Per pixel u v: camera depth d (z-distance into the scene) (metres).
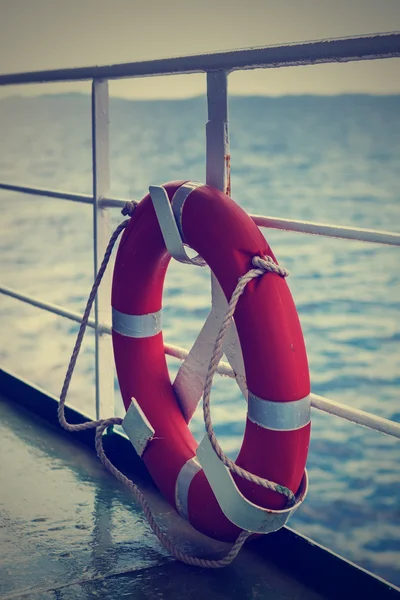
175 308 17.70
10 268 21.53
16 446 3.00
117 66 2.53
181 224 2.03
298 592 2.03
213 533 2.06
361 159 39.75
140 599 2.00
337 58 1.81
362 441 12.04
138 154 45.00
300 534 2.10
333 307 17.89
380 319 17.16
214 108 2.14
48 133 54.81
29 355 15.64
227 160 2.15
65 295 19.31
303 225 1.99
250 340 1.84
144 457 2.23
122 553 2.23
